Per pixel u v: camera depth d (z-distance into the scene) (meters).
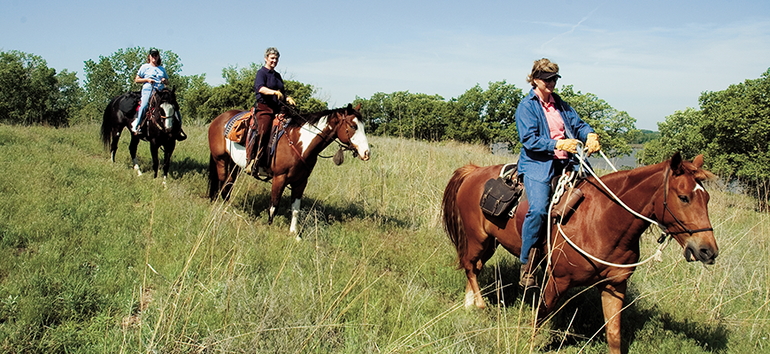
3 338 3.14
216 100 34.34
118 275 4.31
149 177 8.19
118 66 56.62
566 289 3.67
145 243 5.05
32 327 3.35
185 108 44.41
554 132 3.70
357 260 5.34
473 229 4.36
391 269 5.38
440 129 57.69
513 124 56.81
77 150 9.66
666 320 4.54
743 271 5.64
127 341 3.28
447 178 10.13
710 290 5.32
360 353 3.38
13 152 8.29
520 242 3.84
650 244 6.34
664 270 5.76
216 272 4.29
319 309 3.82
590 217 3.42
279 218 6.78
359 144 6.04
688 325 4.49
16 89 51.38
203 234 4.20
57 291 3.83
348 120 6.02
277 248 5.31
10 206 5.54
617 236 3.30
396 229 6.71
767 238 7.20
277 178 6.28
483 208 3.96
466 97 64.44
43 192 6.17
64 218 5.41
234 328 3.46
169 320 3.33
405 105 58.75
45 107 52.91
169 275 4.27
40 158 8.02
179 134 8.29
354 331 3.70
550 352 3.84
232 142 6.74
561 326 4.33
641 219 3.20
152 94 8.10
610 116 51.78
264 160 6.34
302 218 6.59
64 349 3.21
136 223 5.61
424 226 7.09
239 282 3.97
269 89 6.27
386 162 11.01
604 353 4.00
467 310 4.38
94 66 55.88
